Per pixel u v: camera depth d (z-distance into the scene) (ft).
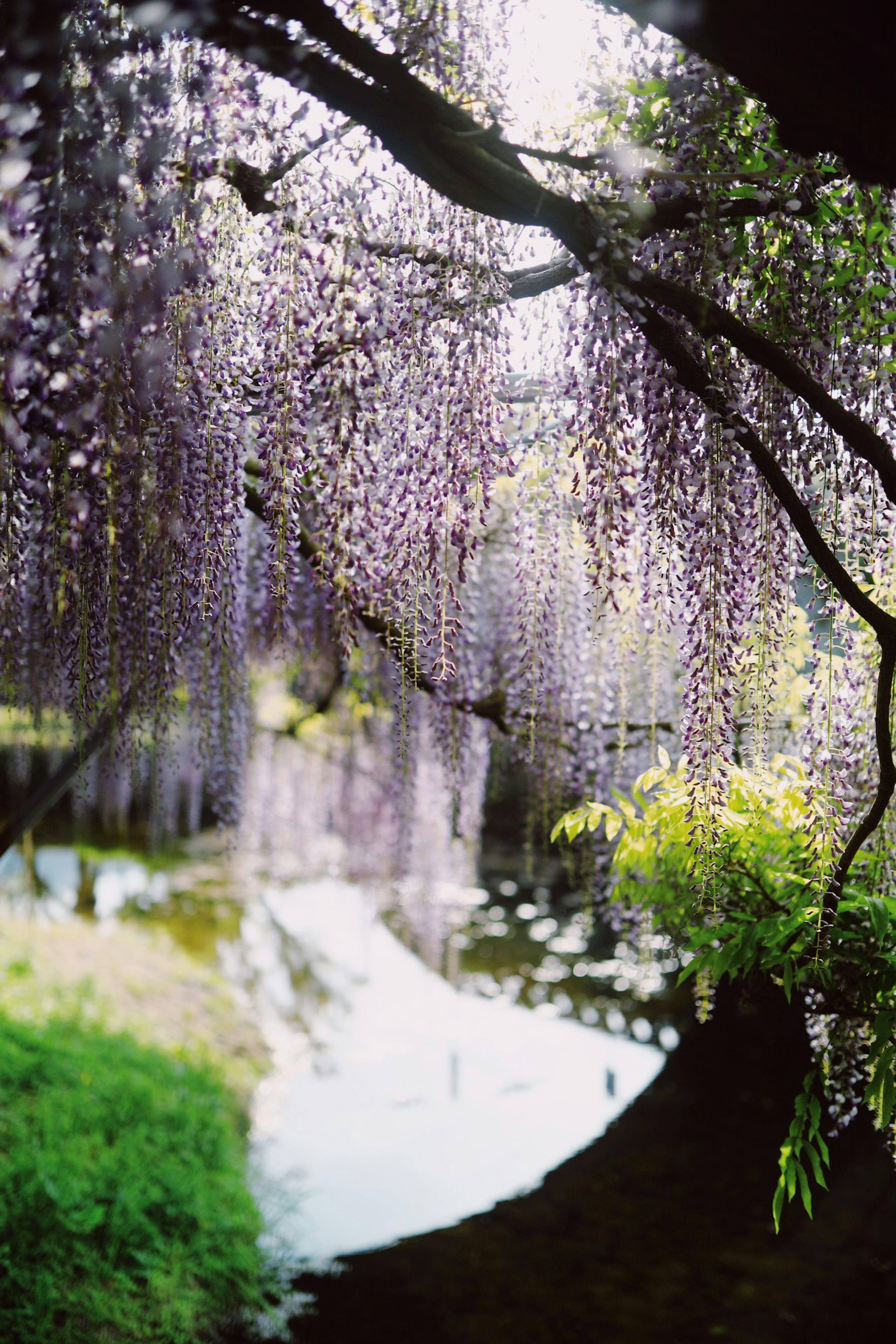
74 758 11.60
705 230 5.43
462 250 5.92
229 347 6.45
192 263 5.56
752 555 6.40
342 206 5.69
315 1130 19.77
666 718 10.09
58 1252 13.19
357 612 7.54
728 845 6.43
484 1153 18.90
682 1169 18.28
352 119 5.25
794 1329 13.65
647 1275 15.15
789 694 7.92
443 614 6.59
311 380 6.15
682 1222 16.62
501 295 5.92
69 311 4.93
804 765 6.51
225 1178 16.76
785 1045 21.85
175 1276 13.96
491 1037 24.35
